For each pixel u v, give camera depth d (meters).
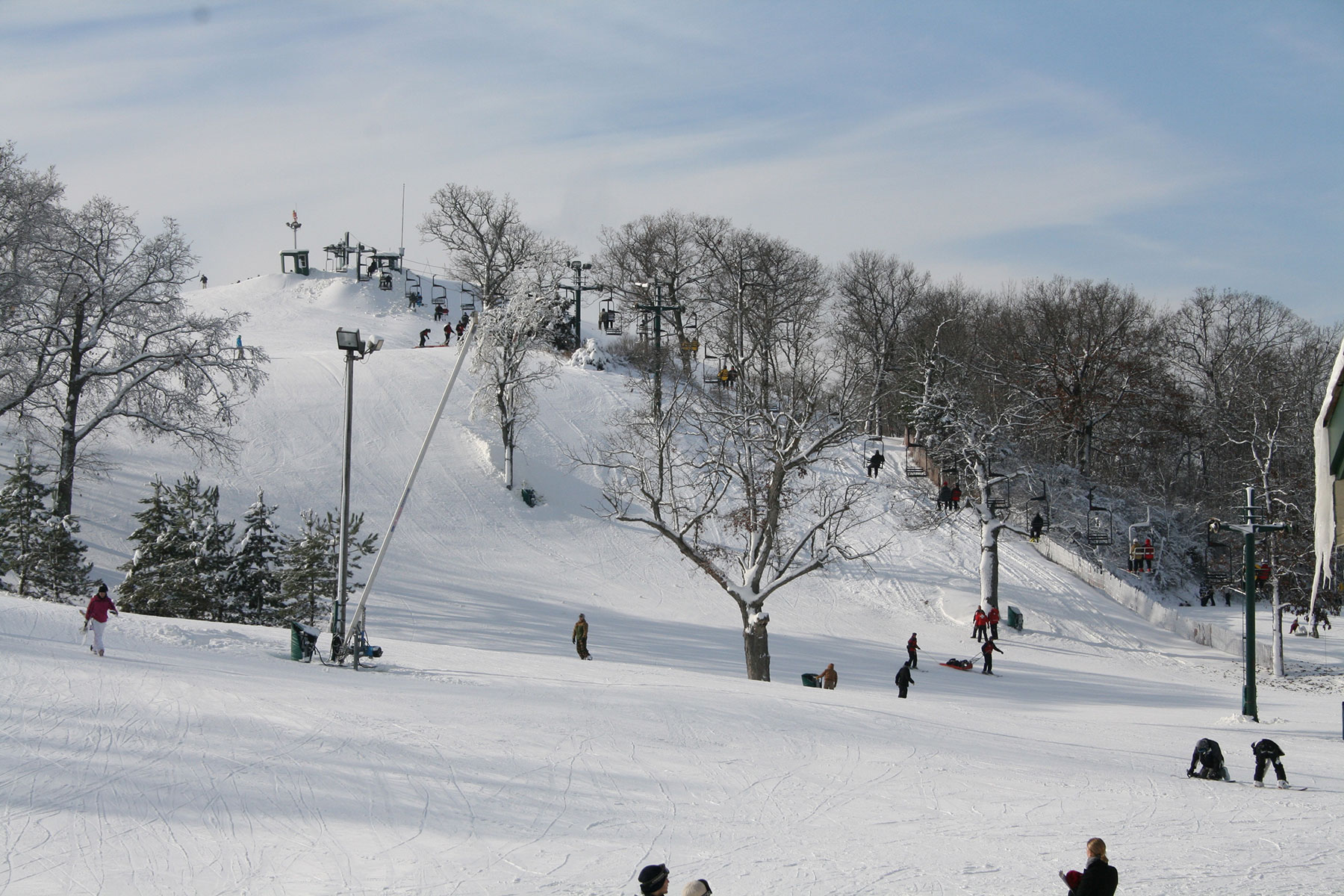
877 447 76.00
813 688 31.22
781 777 18.50
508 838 13.89
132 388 44.88
